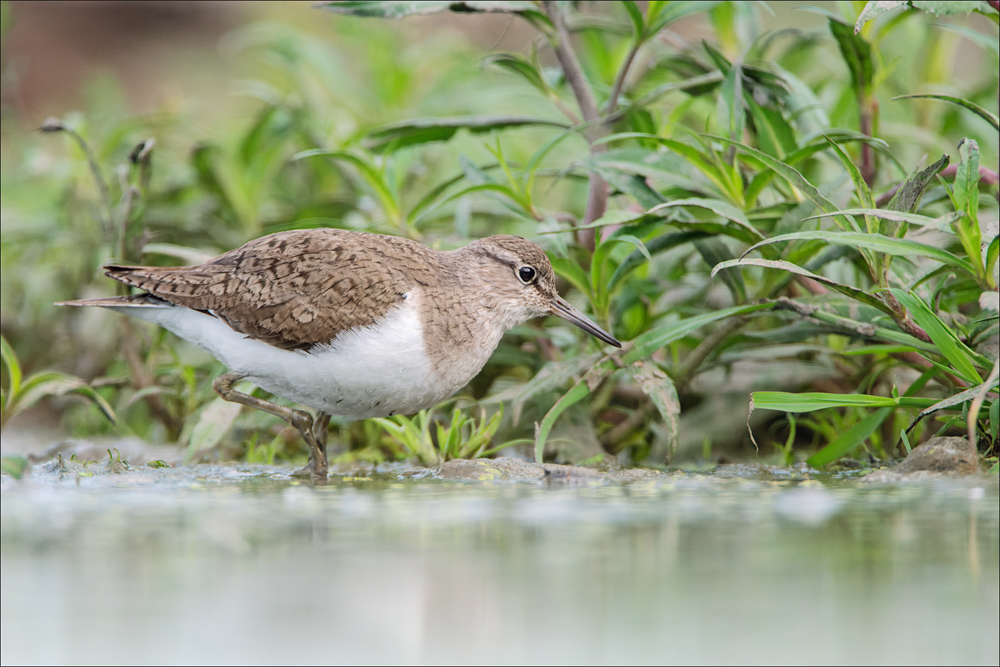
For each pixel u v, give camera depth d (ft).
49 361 52.29
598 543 23.59
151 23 90.58
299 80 58.13
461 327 34.60
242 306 33.04
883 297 31.58
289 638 18.04
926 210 39.22
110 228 43.88
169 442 43.98
